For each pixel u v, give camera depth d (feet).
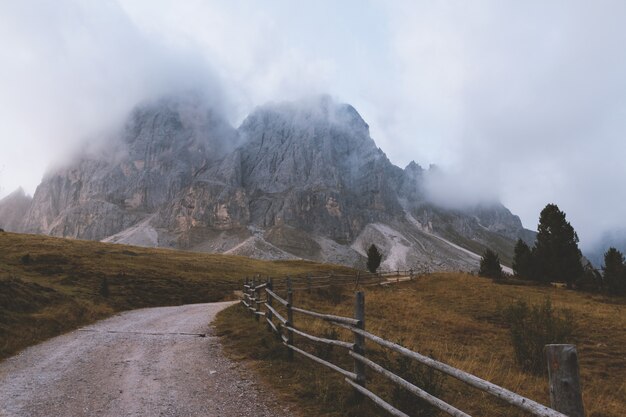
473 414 22.13
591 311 77.46
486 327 62.28
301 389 24.70
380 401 19.39
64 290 90.33
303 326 45.44
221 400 23.61
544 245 155.33
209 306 90.48
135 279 137.59
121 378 28.91
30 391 25.93
